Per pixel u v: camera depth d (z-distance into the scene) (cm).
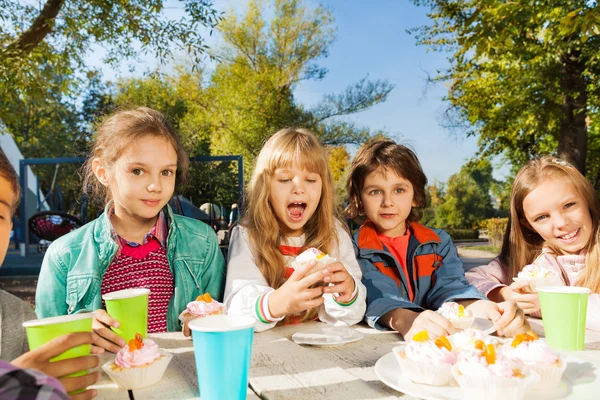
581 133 1131
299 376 95
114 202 187
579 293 113
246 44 2028
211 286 200
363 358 112
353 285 152
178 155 203
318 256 146
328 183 196
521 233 197
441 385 89
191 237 198
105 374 105
